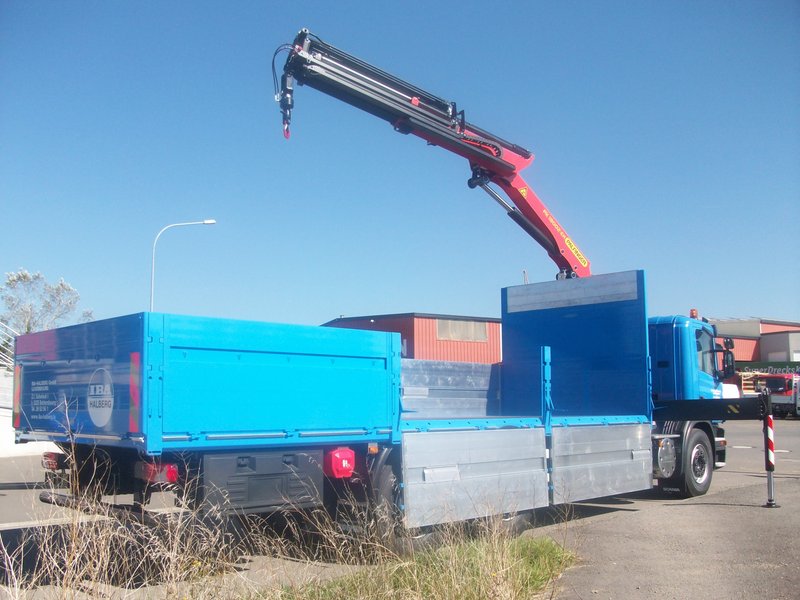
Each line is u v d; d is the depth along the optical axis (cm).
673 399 1192
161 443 580
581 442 926
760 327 5519
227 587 480
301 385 674
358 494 719
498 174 1190
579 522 928
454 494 761
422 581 526
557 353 1138
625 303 1073
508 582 548
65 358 704
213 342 618
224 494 618
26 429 770
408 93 1056
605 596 591
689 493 1146
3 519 930
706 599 585
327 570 552
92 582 449
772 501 1039
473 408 1104
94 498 557
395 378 753
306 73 940
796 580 634
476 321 3516
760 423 3731
